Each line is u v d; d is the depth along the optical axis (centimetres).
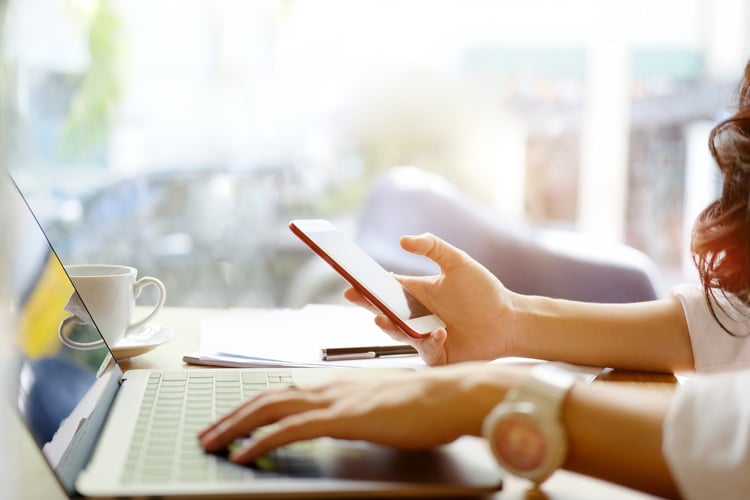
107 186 369
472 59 406
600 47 400
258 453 62
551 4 402
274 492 57
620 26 398
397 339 99
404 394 64
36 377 67
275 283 375
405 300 96
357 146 406
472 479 59
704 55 391
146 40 387
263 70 398
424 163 410
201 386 82
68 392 71
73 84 373
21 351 66
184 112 394
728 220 96
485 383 64
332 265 94
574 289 192
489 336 99
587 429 60
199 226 372
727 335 99
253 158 400
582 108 404
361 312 122
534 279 199
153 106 390
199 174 377
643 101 398
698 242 99
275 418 65
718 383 60
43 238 81
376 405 64
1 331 66
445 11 407
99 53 378
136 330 101
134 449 64
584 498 60
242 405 67
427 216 220
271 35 397
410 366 96
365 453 64
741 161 94
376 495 57
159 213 370
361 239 230
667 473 58
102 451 64
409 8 406
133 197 368
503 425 60
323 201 402
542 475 59
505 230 209
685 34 394
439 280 101
